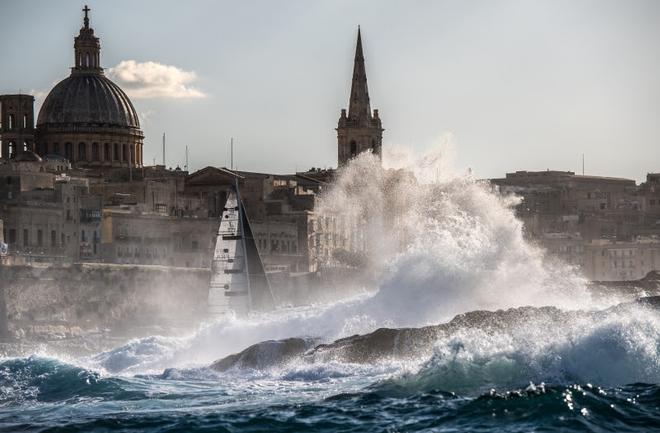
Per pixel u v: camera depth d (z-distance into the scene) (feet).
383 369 570.87
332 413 488.85
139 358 652.89
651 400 479.82
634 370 513.45
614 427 450.71
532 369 519.19
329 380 563.07
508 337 550.77
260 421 482.69
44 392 575.38
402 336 590.96
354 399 508.94
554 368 517.96
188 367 612.29
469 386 513.45
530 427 451.53
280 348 607.78
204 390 561.43
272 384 566.36
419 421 468.75
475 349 535.60
